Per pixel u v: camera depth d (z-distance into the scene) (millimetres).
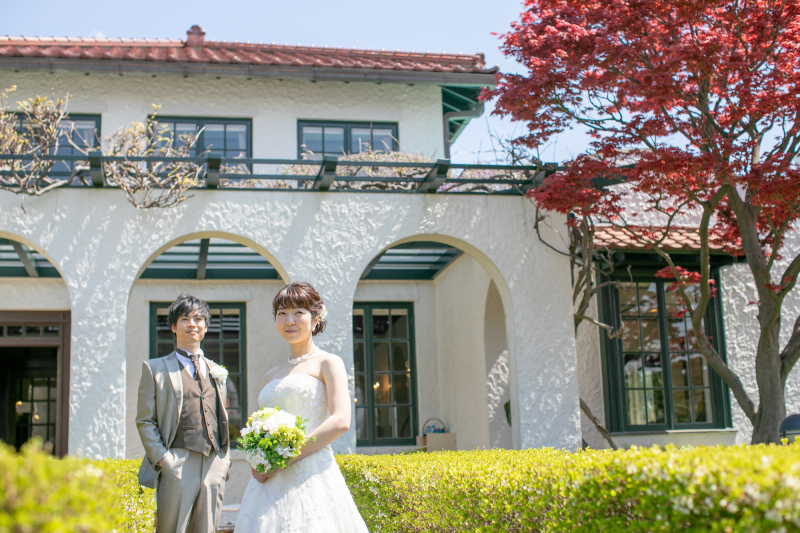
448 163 7125
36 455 1695
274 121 10266
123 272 6684
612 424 8555
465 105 11445
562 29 6926
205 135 10094
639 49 6508
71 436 6336
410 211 7352
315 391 3744
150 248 6773
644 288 8977
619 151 6938
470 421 9688
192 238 7094
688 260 8789
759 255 6758
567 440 7223
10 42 9570
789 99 6008
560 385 7309
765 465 2154
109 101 9820
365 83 10617
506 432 8977
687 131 6648
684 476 2316
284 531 3439
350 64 9953
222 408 4555
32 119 6867
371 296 11008
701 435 8797
